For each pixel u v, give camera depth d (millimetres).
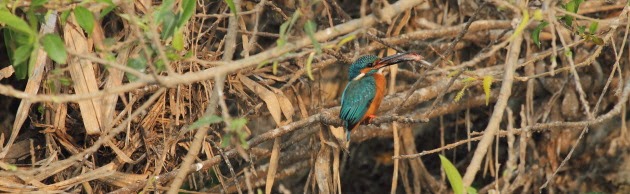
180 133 10633
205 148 11031
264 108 12023
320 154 11820
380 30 13453
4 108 11711
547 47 13531
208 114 9102
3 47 11719
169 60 8094
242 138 6605
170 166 11133
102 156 11109
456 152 15844
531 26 12984
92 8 8320
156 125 11016
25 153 11133
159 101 10844
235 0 9773
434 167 16000
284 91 12195
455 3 13531
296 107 13148
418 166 14977
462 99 13914
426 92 12977
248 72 11500
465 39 13453
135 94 10398
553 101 13719
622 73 13344
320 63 11805
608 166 14141
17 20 7160
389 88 12875
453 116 15680
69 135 10906
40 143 11258
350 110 11016
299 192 15164
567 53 7602
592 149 14227
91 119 10055
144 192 10180
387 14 7652
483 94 13930
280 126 11047
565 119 13953
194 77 7008
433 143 15930
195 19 11320
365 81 11070
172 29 8109
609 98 13695
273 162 11141
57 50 7145
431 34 12883
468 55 13867
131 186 10594
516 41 7387
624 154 14086
